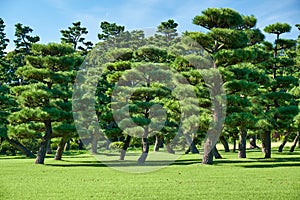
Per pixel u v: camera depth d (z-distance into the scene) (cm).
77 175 1744
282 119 2891
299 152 3669
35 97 2308
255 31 3072
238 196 1202
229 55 2145
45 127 2473
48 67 2475
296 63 3366
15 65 4781
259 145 4978
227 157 2959
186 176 1677
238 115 2145
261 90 2958
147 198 1180
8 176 1719
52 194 1249
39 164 2345
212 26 2305
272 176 1661
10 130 2392
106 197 1196
